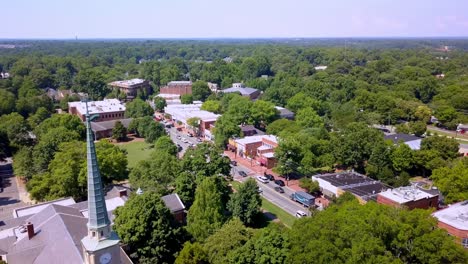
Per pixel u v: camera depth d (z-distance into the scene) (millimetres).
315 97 177000
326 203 83750
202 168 80500
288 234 51844
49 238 48156
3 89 178375
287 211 80625
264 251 49344
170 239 56406
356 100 166625
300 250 46969
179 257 51281
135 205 56594
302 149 98750
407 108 155625
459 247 44250
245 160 115688
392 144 105125
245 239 54719
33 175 86625
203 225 62031
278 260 48281
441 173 78000
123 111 163250
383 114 153750
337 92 183875
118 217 56844
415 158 98375
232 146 125062
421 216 48188
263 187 94312
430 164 95750
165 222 56750
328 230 47062
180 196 74812
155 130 134750
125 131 140375
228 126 126062
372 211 49594
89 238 35281
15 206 81500
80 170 79250
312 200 81812
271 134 131375
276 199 86938
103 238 35062
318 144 103688
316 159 100000
